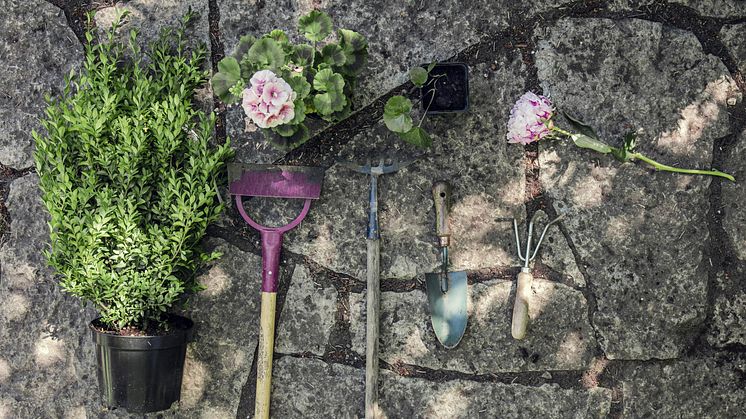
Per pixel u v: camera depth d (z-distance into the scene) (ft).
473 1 6.40
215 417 6.57
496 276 6.47
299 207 6.52
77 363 6.59
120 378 6.02
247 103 5.65
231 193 6.31
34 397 6.63
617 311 6.43
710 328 6.47
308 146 6.49
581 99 6.40
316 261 6.51
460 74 6.36
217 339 6.55
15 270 6.59
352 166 6.33
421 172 6.44
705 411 6.45
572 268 6.45
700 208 6.43
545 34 6.40
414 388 6.50
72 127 5.91
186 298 6.52
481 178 6.43
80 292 5.98
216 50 6.49
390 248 6.47
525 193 6.44
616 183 6.42
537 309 6.46
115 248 6.04
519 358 6.47
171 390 6.19
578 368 6.46
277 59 5.74
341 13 6.43
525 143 6.30
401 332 6.49
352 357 6.51
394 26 6.40
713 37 6.42
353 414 6.51
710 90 6.41
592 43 6.40
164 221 6.03
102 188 6.04
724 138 6.43
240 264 6.53
